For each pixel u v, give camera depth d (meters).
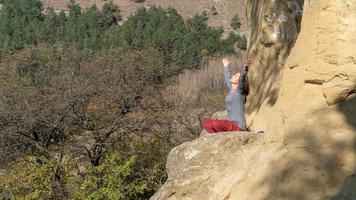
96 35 55.00
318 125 4.54
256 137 5.53
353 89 4.47
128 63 23.41
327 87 4.60
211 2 96.81
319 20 4.76
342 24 4.60
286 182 4.38
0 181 15.51
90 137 18.42
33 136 17.69
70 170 16.08
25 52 26.20
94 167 15.72
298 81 4.99
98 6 88.56
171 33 57.66
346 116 4.45
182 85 38.88
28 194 14.74
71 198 15.01
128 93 20.34
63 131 18.28
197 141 5.80
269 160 4.85
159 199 5.40
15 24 56.38
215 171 5.32
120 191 15.44
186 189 5.29
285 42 7.05
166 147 20.31
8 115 17.19
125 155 18.50
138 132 19.89
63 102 18.17
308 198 4.06
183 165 5.67
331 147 4.29
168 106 23.11
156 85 23.94
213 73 41.25
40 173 15.17
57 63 24.44
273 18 7.16
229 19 90.75
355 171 3.99
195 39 58.66
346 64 4.52
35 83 20.48
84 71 22.55
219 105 27.98
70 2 86.06
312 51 4.84
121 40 52.88
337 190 3.94
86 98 18.89
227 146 5.46
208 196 5.16
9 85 19.20
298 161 4.43
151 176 17.83
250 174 4.92
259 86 7.35
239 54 57.62
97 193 14.59
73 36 53.78
